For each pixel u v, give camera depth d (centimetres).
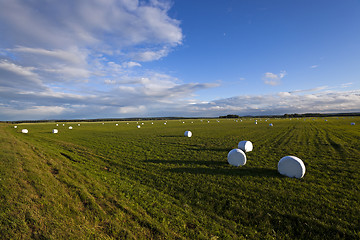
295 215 822
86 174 1298
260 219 827
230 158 1577
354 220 773
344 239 684
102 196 967
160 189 1137
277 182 1181
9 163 1208
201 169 1474
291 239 711
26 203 763
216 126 5962
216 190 1092
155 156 1916
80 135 3844
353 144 2258
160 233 706
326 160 1622
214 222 806
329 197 965
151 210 872
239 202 953
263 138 3066
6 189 843
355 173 1272
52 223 672
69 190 970
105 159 1808
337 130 3891
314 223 772
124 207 870
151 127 6153
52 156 1739
